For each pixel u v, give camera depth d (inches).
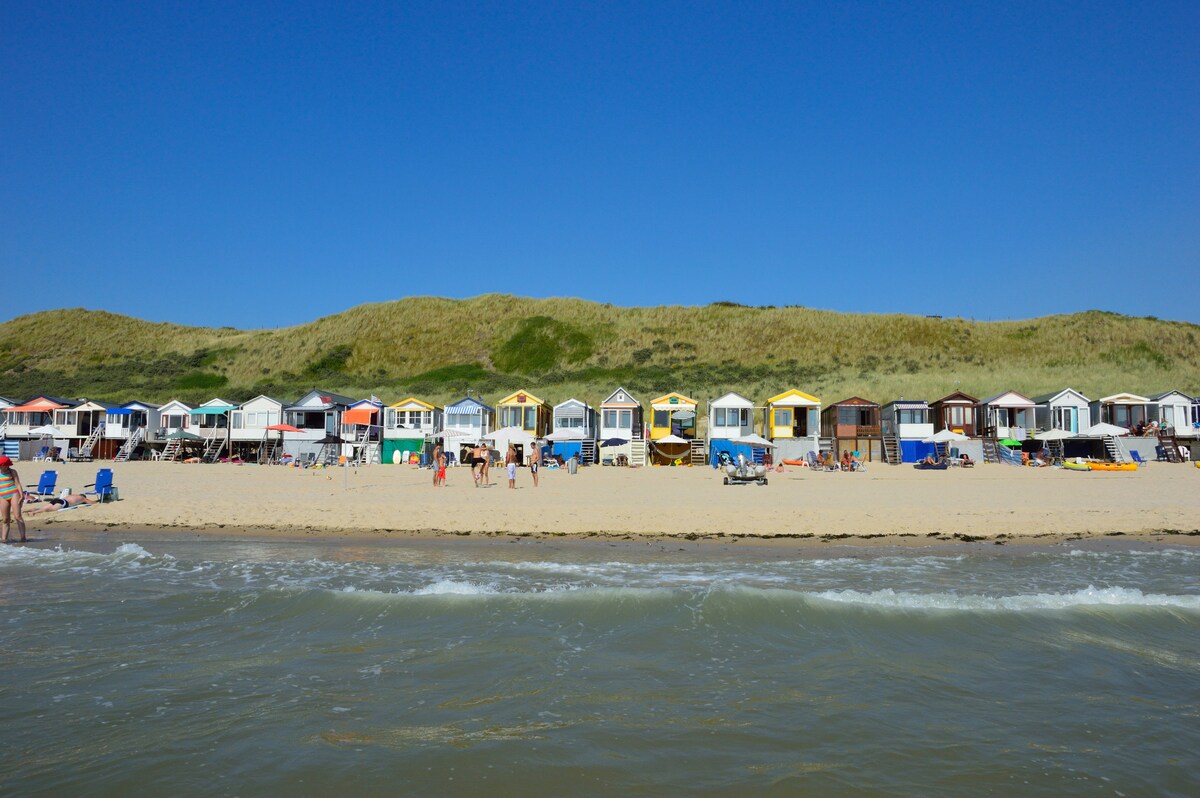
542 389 3206.2
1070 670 391.2
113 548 714.8
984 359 3469.5
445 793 262.2
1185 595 540.4
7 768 277.4
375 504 995.9
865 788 267.4
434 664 390.9
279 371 3651.6
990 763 287.3
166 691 352.2
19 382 3516.2
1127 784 271.7
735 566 639.8
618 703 342.6
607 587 551.5
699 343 3722.9
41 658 396.5
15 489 749.9
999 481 1459.2
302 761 284.4
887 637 440.1
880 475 1659.7
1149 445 2139.5
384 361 3769.7
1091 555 696.4
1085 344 3580.2
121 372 3668.8
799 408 2316.7
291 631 443.8
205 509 938.7
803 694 355.9
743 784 269.9
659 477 1616.6
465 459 2214.6
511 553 697.6
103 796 259.1
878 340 3693.4
